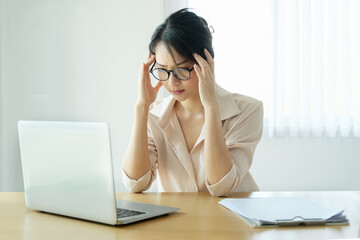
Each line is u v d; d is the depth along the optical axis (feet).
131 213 3.53
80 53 10.47
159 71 4.93
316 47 10.72
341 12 10.80
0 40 10.25
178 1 10.46
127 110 10.57
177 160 5.63
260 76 10.59
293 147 10.96
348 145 11.13
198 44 4.84
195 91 5.10
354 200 4.31
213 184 4.64
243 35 10.49
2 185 10.36
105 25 10.46
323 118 11.00
